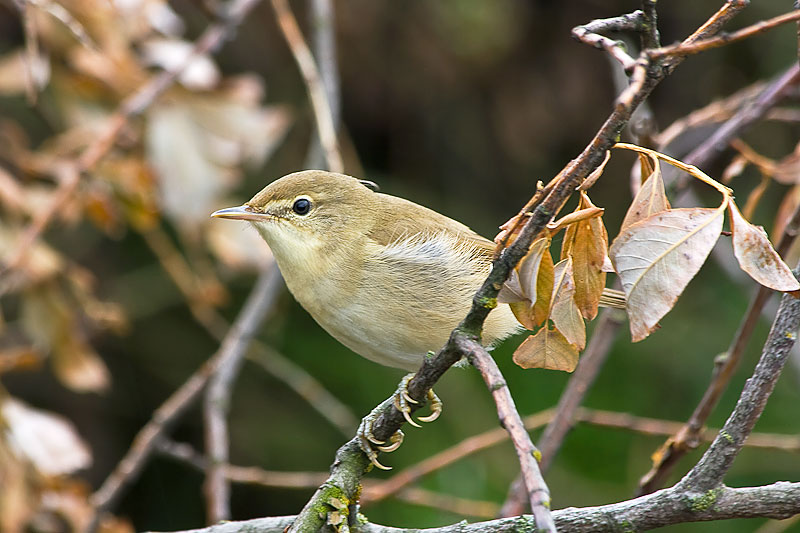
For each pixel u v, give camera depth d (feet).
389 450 16.48
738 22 43.80
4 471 25.50
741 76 45.39
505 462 39.29
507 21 42.68
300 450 42.86
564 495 38.17
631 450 39.40
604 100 45.98
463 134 46.78
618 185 45.11
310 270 22.84
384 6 43.52
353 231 22.82
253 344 32.35
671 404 40.78
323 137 27.25
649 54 11.40
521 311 13.67
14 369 27.27
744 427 14.53
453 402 40.14
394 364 23.22
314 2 30.99
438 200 46.47
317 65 30.71
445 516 38.19
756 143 43.68
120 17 29.25
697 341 41.68
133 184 28.14
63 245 42.83
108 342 44.37
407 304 22.07
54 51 28.58
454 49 43.47
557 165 46.80
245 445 43.04
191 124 28.66
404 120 46.62
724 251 29.58
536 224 12.47
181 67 27.35
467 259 22.44
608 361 41.75
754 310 19.86
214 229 28.22
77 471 43.50
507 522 15.57
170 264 30.96
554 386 41.09
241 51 44.62
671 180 25.96
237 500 43.01
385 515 38.40
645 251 12.54
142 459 26.58
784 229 19.04
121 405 44.93
